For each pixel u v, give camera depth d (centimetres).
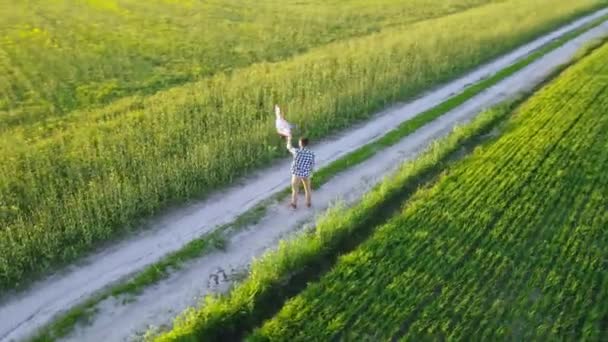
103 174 2320
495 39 4466
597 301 1680
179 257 1900
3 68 3647
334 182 2411
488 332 1563
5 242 1850
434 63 3812
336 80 3356
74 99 3219
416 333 1563
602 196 2173
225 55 4081
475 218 2039
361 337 1547
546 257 1842
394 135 2856
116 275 1822
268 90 3247
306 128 2844
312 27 4953
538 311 1641
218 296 1705
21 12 5084
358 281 1734
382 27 5025
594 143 2611
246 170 2470
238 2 5928
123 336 1595
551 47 4494
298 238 1917
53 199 2094
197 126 2734
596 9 5956
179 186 2239
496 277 1761
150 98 3191
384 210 2172
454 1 6312
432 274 1769
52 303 1703
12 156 2438
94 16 5075
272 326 1577
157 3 5709
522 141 2653
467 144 2734
